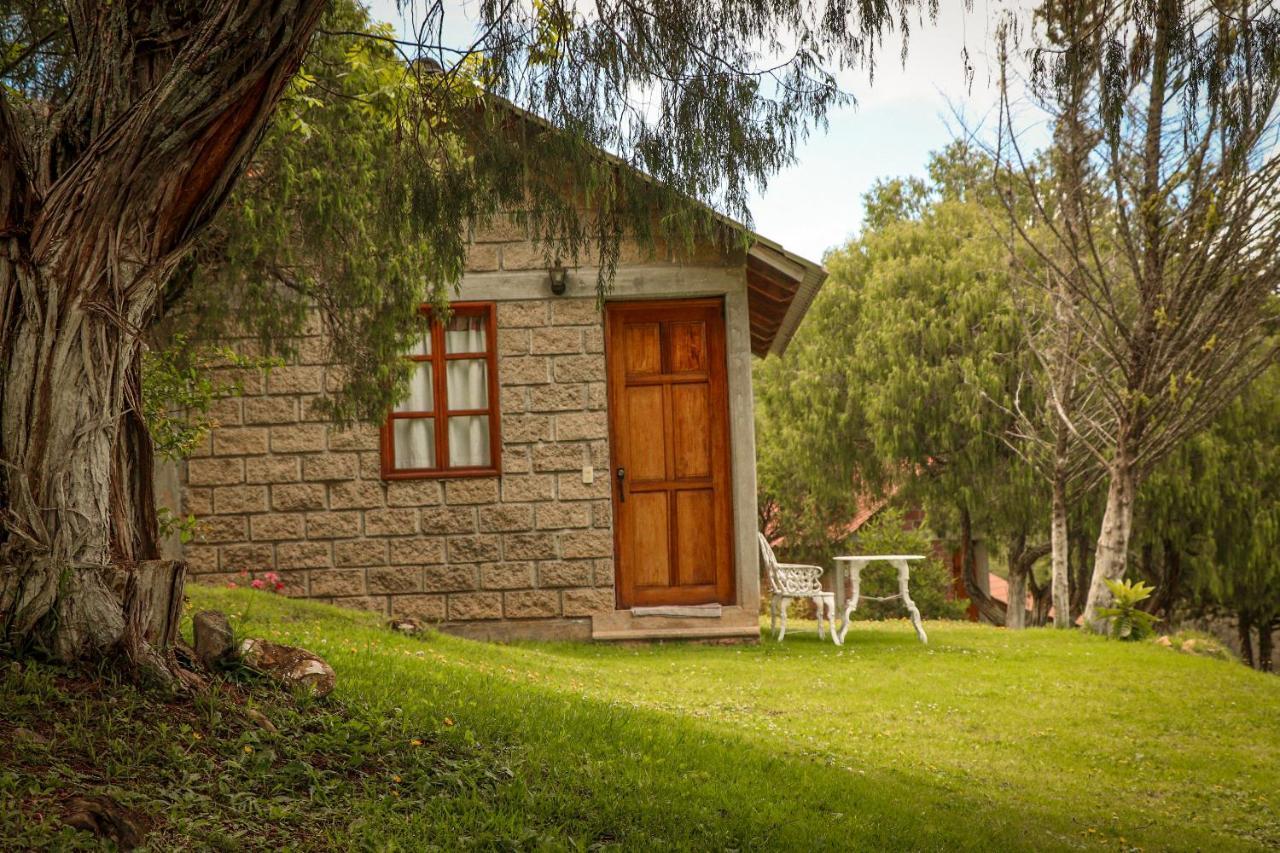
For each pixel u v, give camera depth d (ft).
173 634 16.02
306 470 38.96
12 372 14.49
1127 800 22.31
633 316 40.37
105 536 15.15
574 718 20.29
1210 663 38.29
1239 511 72.28
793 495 96.94
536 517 39.17
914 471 79.77
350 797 13.85
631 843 14.46
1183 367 47.01
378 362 30.27
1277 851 19.36
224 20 14.10
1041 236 71.10
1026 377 71.41
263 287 28.89
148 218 14.97
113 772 12.54
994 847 17.29
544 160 17.94
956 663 36.24
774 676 32.68
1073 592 88.84
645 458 40.16
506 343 39.42
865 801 18.67
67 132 14.92
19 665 14.12
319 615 31.17
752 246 37.93
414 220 19.06
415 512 39.01
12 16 22.66
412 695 19.42
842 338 84.79
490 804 14.78
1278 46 15.85
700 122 16.99
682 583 40.01
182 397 29.01
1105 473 58.23
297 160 26.32
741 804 16.97
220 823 12.19
